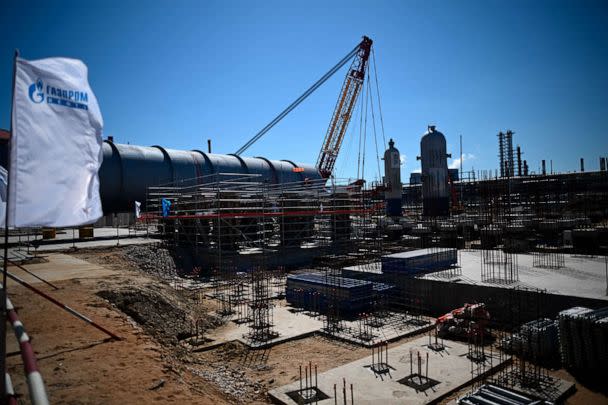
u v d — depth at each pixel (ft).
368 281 81.97
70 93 19.35
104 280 67.31
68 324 42.22
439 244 133.28
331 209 152.76
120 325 44.09
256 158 231.91
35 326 41.01
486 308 68.54
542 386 43.01
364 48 260.83
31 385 10.52
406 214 238.27
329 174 272.51
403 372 46.98
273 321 70.74
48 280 66.33
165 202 130.31
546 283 68.69
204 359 53.67
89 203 19.83
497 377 45.75
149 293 63.82
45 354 33.76
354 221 177.17
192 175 190.08
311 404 39.40
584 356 46.91
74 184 19.24
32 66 18.12
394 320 70.59
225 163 207.62
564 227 138.62
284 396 41.14
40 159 18.15
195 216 121.49
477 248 127.34
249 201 121.90
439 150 144.56
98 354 34.55
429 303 76.13
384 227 156.56
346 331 64.59
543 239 133.90
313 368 50.24
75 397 26.45
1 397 16.51
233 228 123.75
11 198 17.31
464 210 189.98
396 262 82.58
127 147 178.40
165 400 27.99
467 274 80.33
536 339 51.03
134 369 32.24
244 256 117.91
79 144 19.52
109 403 26.23
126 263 104.99
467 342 58.54
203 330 64.80
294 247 134.41
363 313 72.23
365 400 40.22
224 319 72.13
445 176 145.38
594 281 69.26
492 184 167.94
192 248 127.44
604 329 45.65
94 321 44.06
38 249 113.70
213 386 40.75
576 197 209.15
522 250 113.09
